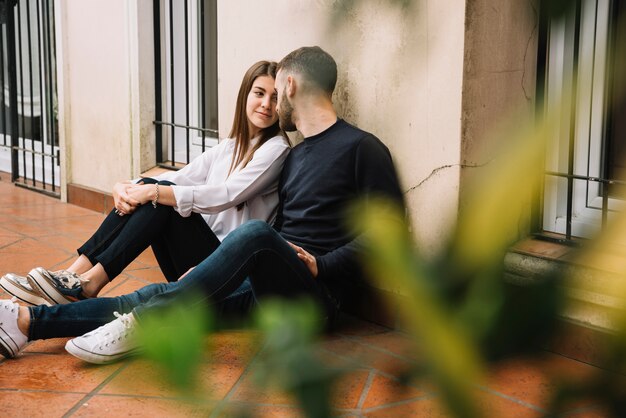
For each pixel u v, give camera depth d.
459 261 0.31
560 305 0.30
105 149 5.27
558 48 2.94
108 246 3.03
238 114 3.23
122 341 2.65
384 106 2.99
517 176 0.31
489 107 2.84
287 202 3.08
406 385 0.31
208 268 2.64
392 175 2.88
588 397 0.30
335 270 2.81
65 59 5.54
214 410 0.39
